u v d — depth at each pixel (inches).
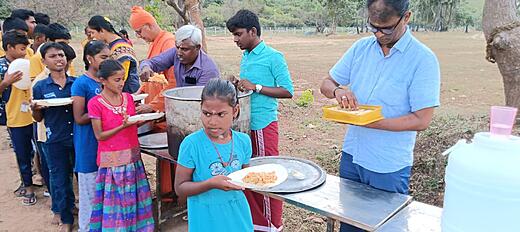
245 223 89.0
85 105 121.6
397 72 84.7
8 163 211.2
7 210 160.6
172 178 154.7
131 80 145.9
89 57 121.3
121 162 118.2
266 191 80.7
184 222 149.5
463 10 2106.3
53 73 135.9
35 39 182.5
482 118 192.9
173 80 147.6
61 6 839.7
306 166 95.3
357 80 92.7
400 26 81.2
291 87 124.9
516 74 167.3
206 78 130.4
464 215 58.9
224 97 78.7
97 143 122.7
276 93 122.7
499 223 56.2
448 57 725.9
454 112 259.8
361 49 92.7
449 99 356.2
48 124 132.0
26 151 162.7
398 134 87.0
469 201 57.9
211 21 1807.3
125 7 895.1
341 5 1489.9
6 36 165.9
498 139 56.6
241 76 128.9
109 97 115.8
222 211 85.3
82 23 903.7
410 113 84.4
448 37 1375.5
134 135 121.3
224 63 615.2
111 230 119.1
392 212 74.6
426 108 82.1
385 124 81.6
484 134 59.5
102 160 117.6
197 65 129.9
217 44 1099.9
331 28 1849.2
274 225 127.6
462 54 781.9
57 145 133.6
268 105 126.3
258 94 124.3
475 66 595.2
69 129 134.4
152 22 158.6
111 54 143.4
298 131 261.6
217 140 85.4
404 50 83.4
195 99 104.9
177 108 107.6
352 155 95.2
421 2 1846.7
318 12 1820.9
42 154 156.7
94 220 121.4
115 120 115.6
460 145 62.1
